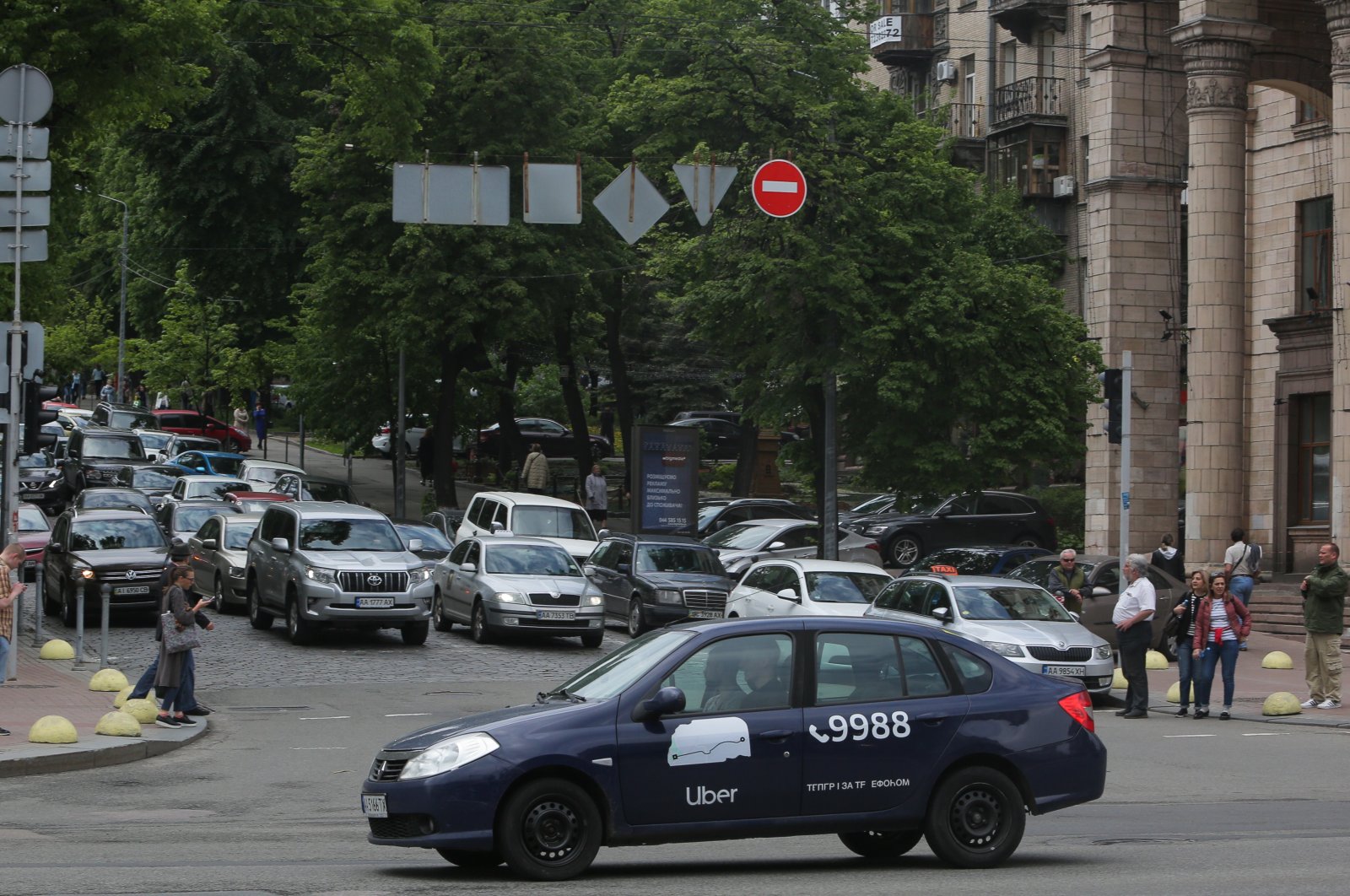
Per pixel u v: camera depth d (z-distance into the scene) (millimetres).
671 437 50500
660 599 39250
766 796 13453
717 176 27328
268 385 90625
